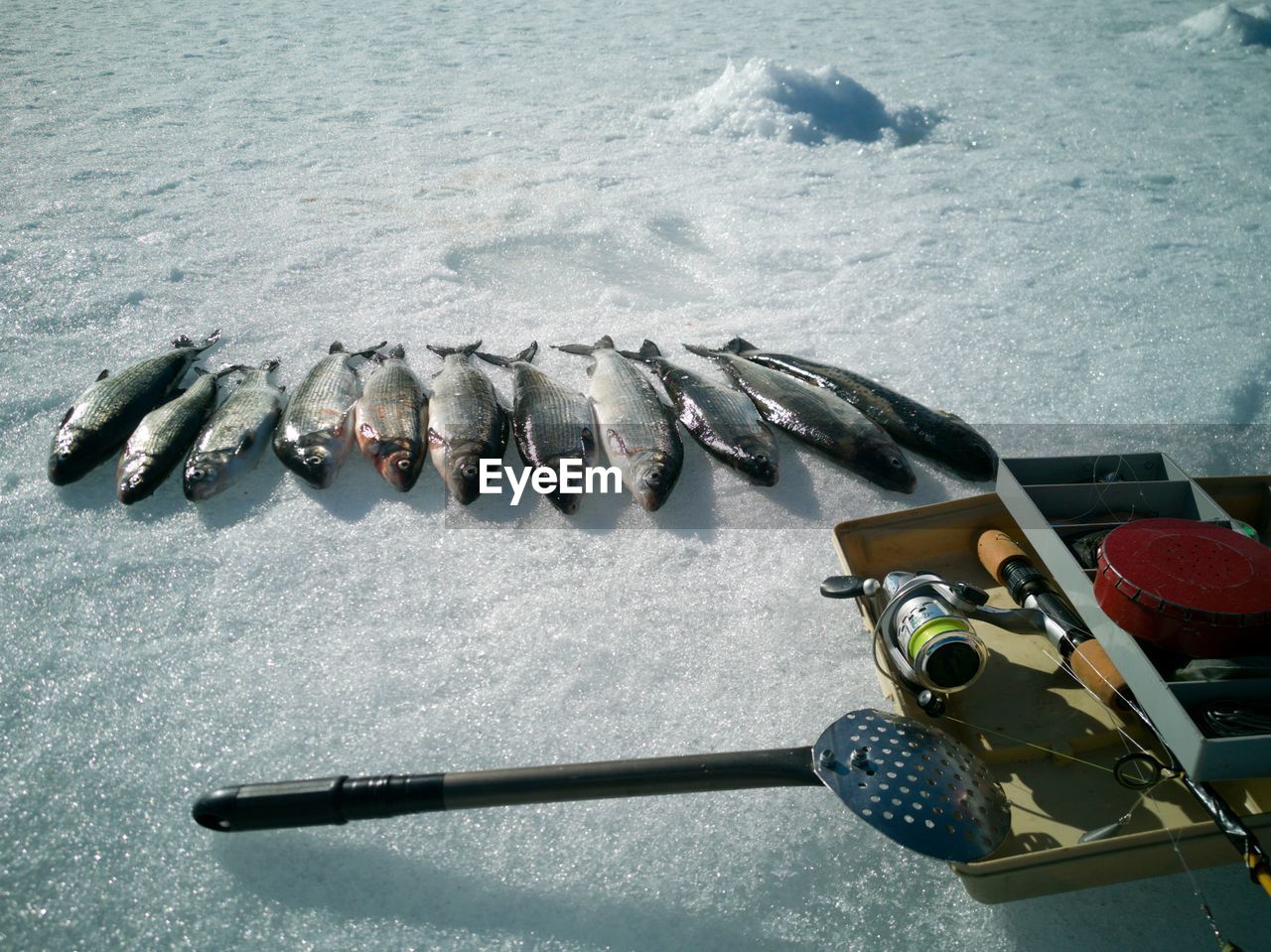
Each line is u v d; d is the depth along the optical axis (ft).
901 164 24.48
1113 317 16.35
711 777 6.95
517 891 7.31
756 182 23.38
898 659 7.96
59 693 9.11
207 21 39.06
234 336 15.66
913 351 15.48
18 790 8.14
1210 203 21.30
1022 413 13.83
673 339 16.07
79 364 14.61
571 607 10.31
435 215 20.98
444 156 24.77
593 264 19.20
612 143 26.30
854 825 7.79
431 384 14.35
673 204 22.18
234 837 7.69
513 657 9.60
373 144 25.45
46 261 17.52
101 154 23.58
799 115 26.63
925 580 8.25
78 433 12.19
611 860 7.52
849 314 16.76
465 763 8.38
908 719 7.28
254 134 25.70
